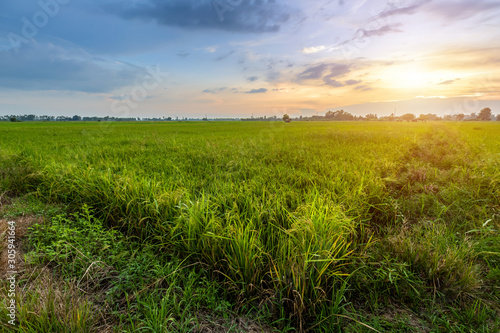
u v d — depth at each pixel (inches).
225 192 159.5
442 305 90.8
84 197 169.5
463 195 167.6
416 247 108.7
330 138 532.7
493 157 230.8
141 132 901.2
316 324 80.1
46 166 219.1
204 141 492.7
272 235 111.4
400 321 83.0
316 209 121.6
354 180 184.9
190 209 121.0
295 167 248.8
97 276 103.2
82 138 628.7
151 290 95.7
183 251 113.7
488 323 82.9
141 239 129.5
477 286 92.8
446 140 384.5
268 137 599.5
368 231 128.2
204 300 91.2
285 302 86.9
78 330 74.5
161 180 186.1
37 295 87.9
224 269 103.2
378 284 96.1
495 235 125.4
